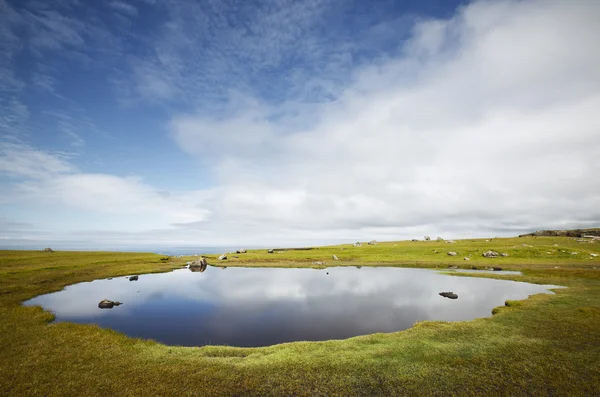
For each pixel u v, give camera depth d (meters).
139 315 40.78
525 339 26.95
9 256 104.94
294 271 90.69
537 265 87.88
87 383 18.88
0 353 23.55
